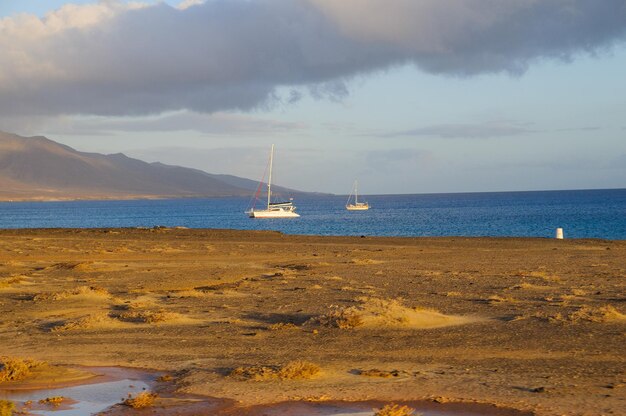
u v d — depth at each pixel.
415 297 26.64
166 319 21.53
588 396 12.08
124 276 36.53
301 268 40.00
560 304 23.91
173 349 17.47
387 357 16.08
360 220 148.00
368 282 32.41
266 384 13.58
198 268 40.84
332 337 18.66
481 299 25.72
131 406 12.28
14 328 21.22
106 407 12.36
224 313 23.19
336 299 25.97
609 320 20.23
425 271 37.72
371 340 18.12
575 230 98.06
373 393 12.74
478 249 54.47
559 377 13.65
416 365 15.14
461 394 12.55
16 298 28.05
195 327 20.56
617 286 29.77
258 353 16.78
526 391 12.59
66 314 23.48
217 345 17.88
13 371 14.45
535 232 95.50
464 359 15.72
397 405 11.59
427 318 20.81
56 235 71.12
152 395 12.87
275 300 26.22
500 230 101.81
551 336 18.05
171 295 28.03
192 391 13.26
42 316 23.22
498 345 17.14
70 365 15.84
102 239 65.88
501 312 22.41
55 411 12.20
